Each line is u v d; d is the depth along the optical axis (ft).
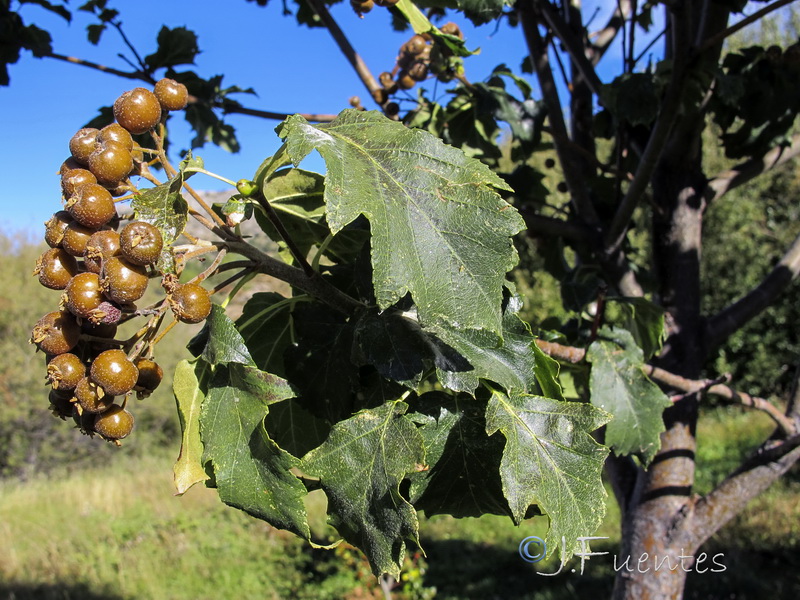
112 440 3.97
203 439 4.07
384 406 4.17
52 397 4.08
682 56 7.94
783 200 57.62
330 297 4.65
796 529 30.14
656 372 8.04
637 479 10.37
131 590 28.27
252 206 4.34
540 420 4.24
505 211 3.67
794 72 10.13
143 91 4.08
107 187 3.96
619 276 9.86
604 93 9.25
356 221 5.32
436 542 33.47
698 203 10.57
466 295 3.58
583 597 25.46
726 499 9.47
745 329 54.90
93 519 37.47
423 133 3.89
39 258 3.86
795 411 9.83
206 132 10.40
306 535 3.89
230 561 31.30
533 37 10.16
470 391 4.16
